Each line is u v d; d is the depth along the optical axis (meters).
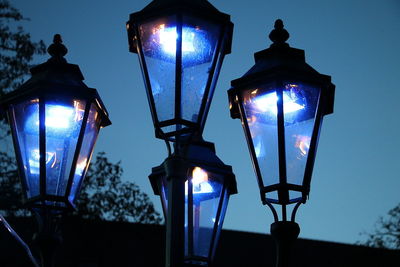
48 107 4.95
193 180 6.37
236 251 18.30
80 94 5.01
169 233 4.30
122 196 19.98
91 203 19.73
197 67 4.61
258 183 4.75
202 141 6.58
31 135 4.95
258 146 4.80
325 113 5.02
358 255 19.47
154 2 4.81
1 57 20.92
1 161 18.91
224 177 6.43
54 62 5.19
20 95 5.00
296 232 4.64
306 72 4.88
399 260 19.48
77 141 4.94
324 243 19.38
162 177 6.40
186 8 4.67
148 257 17.94
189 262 6.20
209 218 6.33
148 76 4.61
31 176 4.88
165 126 4.49
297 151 4.75
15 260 16.23
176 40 4.62
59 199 4.82
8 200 18.42
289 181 4.69
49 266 4.74
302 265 18.92
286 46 5.11
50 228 4.83
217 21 4.73
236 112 5.08
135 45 4.89
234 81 4.95
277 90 4.83
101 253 17.70
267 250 18.50
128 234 18.11
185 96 4.53
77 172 4.96
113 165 20.06
